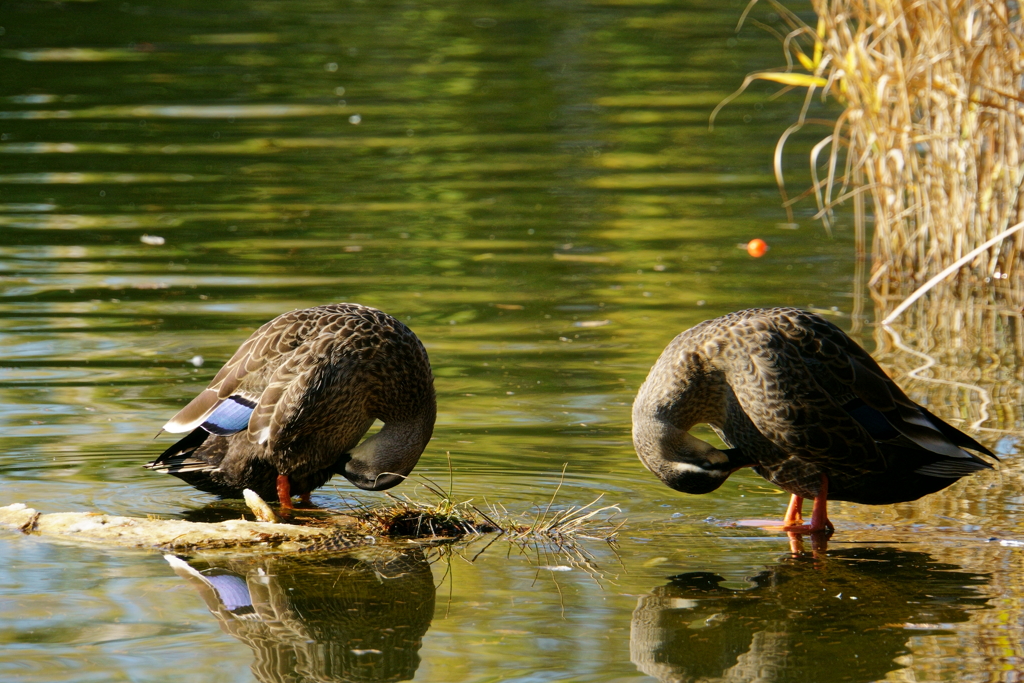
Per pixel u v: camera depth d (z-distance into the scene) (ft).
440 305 46.96
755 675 20.47
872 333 43.93
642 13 119.34
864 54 49.14
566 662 21.01
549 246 55.36
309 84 90.84
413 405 29.63
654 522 28.12
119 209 60.54
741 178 67.82
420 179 67.05
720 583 24.54
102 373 38.83
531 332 43.70
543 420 34.99
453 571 25.35
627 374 39.19
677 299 47.70
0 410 35.32
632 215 60.64
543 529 27.58
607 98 87.61
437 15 118.21
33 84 88.63
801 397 26.96
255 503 28.09
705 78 93.30
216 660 20.97
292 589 24.27
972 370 39.68
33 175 66.39
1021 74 47.73
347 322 29.07
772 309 28.40
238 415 29.07
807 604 23.35
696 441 28.43
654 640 21.85
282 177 67.05
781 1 120.57
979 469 27.48
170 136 75.61
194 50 101.65
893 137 49.80
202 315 45.09
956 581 24.44
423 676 20.48
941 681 20.13
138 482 30.60
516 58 100.58
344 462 29.71
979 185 50.03
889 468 28.19
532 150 73.72
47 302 46.50
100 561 25.62
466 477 30.73
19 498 29.12
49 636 21.83
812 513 28.73
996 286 49.96
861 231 54.19
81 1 121.70
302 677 20.38
